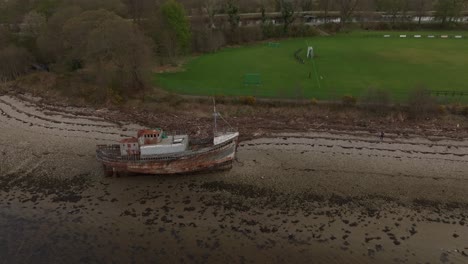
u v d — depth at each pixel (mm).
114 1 109812
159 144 54562
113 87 83750
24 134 69062
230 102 77312
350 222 44844
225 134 56156
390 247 41062
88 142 65438
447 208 47000
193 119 74000
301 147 62406
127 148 54656
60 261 39562
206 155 54156
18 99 86938
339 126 69250
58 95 87188
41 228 44438
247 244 41781
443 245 41281
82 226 44781
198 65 102875
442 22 145875
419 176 53531
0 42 99812
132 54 80875
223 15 135375
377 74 91250
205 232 43656
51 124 73438
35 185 52969
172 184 53219
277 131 68250
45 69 102250
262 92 80562
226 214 46656
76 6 97688
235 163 57844
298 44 127438
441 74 89938
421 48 117438
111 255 40344
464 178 52812
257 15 150500
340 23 147125
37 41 94375
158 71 96938
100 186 52875
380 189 50781
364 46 121688
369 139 64625
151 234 43375
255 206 48031
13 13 108500
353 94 77938
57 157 60344
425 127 67875
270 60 106625
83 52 85812
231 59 108625
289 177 53906
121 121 74125
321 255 40125
